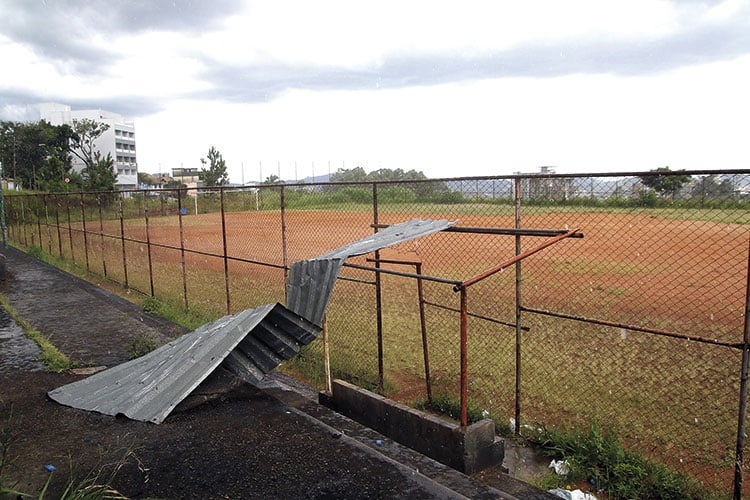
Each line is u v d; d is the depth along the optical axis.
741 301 8.66
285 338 4.97
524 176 4.39
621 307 8.38
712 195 4.02
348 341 7.34
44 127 67.81
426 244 14.67
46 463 3.70
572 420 4.89
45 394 5.12
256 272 12.92
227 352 4.66
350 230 17.27
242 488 3.33
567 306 8.51
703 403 5.01
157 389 4.68
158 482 3.42
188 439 4.05
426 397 5.50
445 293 9.64
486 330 7.55
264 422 4.37
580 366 6.09
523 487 3.70
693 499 3.67
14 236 23.31
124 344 6.97
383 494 3.25
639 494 3.76
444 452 4.03
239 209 29.42
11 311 8.87
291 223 21.62
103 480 3.45
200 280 12.07
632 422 4.75
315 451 3.85
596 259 12.07
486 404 5.32
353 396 4.97
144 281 12.27
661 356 6.23
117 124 87.88
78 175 56.03
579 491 3.69
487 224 10.89
